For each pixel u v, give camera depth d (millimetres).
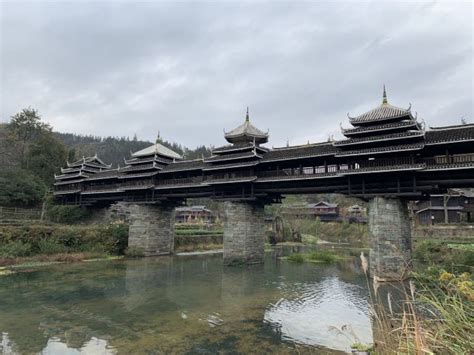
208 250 48938
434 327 4715
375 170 24125
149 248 39469
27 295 19828
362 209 80375
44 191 52500
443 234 39281
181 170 37281
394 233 23938
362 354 10984
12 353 11414
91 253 36188
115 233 40531
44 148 61156
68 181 51156
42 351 11602
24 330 13789
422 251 30969
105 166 53656
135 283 23750
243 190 32344
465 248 27672
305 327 14414
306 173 29297
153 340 12797
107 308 17297
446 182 22625
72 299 19062
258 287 22750
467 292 4676
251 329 14148
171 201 42094
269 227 71500
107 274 27250
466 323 4223
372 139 24875
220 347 12102
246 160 32656
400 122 24594
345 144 26062
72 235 36719
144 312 16641
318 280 25328
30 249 32844
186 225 60312
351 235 67812
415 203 49781
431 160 23422
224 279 25594
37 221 43062
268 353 11562
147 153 41406
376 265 24047
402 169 23062
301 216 72312
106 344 12336
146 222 39688
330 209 79375
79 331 13758
